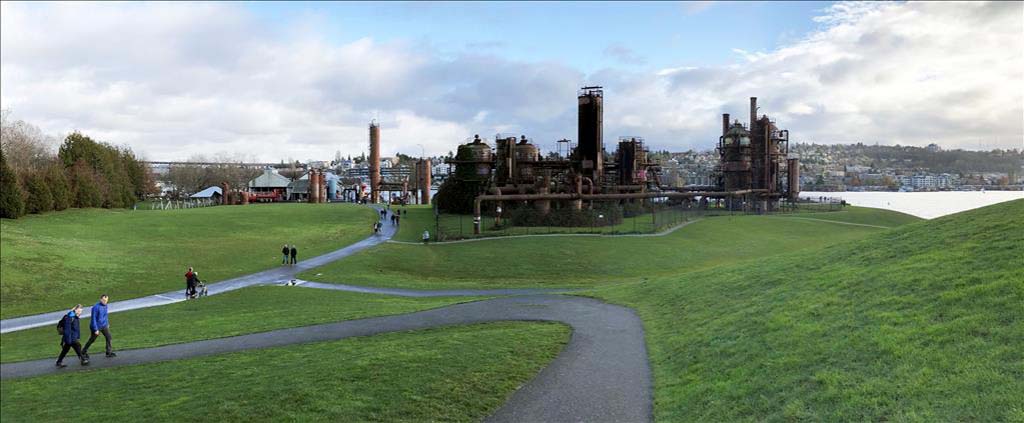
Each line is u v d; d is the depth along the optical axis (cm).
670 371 1500
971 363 987
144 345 2295
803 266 2256
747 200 12169
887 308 1391
